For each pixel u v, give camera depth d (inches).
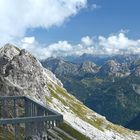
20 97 1194.6
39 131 933.8
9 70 5944.9
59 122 928.3
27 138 999.0
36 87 6053.2
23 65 6008.9
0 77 4894.2
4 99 1192.8
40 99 6077.8
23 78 5949.8
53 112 954.1
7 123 913.5
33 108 1123.9
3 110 1419.8
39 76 6181.1
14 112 1206.9
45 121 919.7
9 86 4842.5
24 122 919.7
